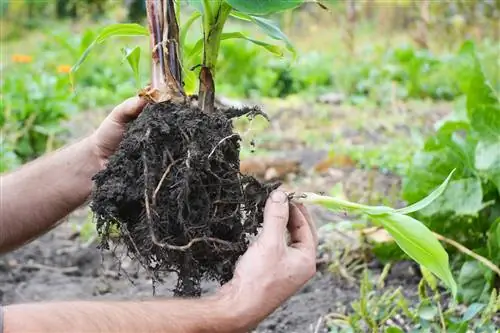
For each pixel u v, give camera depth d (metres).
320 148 3.41
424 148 1.71
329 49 6.91
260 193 1.20
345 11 6.92
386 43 6.39
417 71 4.98
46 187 1.38
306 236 1.17
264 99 5.03
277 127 3.91
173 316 1.08
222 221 1.18
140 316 1.08
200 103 1.24
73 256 1.95
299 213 1.18
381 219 1.18
